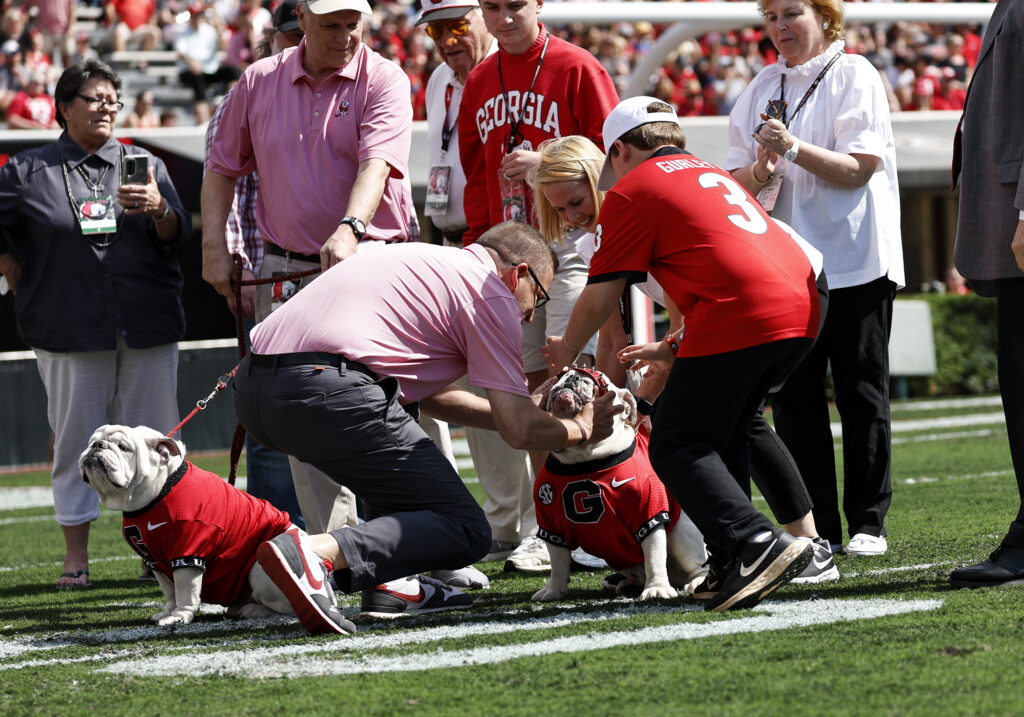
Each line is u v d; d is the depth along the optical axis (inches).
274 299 738.2
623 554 633.6
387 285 585.0
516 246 604.4
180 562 604.1
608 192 574.2
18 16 2568.9
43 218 828.6
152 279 850.1
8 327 2231.8
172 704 435.5
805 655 454.6
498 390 577.0
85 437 834.2
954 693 395.5
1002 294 602.5
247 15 2711.6
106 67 855.1
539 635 524.1
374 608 615.5
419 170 2026.3
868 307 743.1
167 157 1918.1
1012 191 593.0
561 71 818.8
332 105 740.7
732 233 556.7
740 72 3019.2
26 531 1203.2
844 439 755.4
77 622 652.7
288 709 418.3
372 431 568.7
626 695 413.7
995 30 604.7
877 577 643.5
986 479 1183.6
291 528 585.3
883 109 750.5
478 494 1314.0
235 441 646.5
